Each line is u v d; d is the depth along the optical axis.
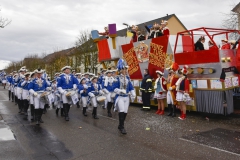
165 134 6.46
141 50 10.52
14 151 5.30
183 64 8.70
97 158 4.86
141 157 4.86
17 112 10.73
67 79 8.89
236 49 8.27
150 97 10.42
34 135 6.65
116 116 9.36
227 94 7.83
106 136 6.45
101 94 8.94
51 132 6.98
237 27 16.83
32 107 8.80
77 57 34.16
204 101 8.19
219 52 7.57
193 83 8.43
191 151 5.11
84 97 9.56
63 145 5.73
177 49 9.12
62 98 8.78
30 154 5.12
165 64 9.38
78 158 4.88
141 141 5.92
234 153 4.92
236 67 8.05
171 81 8.52
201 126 7.17
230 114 8.43
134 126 7.50
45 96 8.05
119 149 5.37
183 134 6.40
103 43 12.67
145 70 10.06
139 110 10.35
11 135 6.62
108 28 12.21
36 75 8.31
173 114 8.69
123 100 6.74
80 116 9.55
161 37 9.40
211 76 7.91
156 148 5.37
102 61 13.06
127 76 6.86
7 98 16.97
